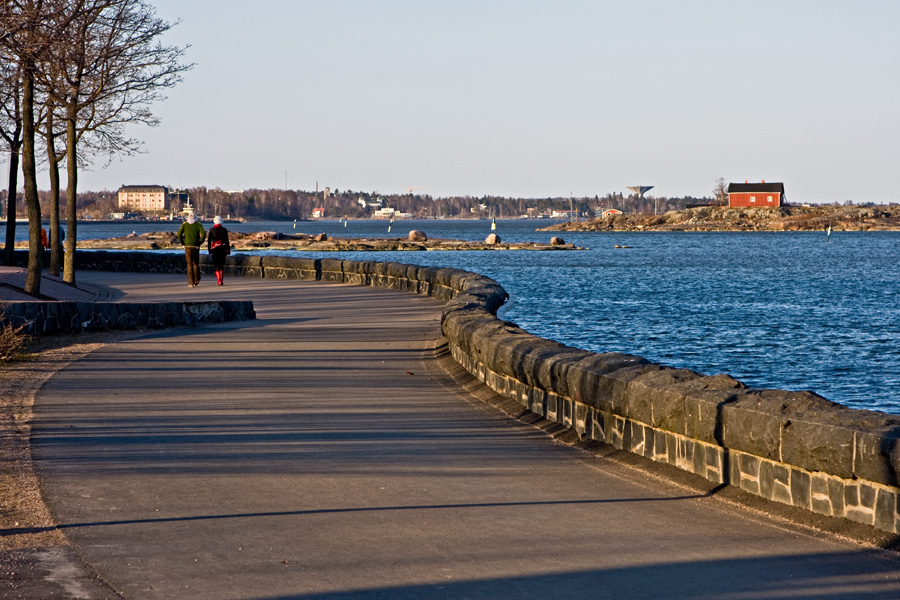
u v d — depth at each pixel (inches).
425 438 425.4
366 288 1258.6
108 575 236.7
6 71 930.1
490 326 567.2
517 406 492.1
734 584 238.5
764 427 305.9
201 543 265.1
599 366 411.2
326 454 388.2
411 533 279.1
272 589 229.0
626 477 354.0
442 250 4795.8
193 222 1284.4
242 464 366.0
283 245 4463.6
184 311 851.4
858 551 263.4
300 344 737.0
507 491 333.1
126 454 377.7
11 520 283.0
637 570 248.2
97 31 1222.3
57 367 609.3
